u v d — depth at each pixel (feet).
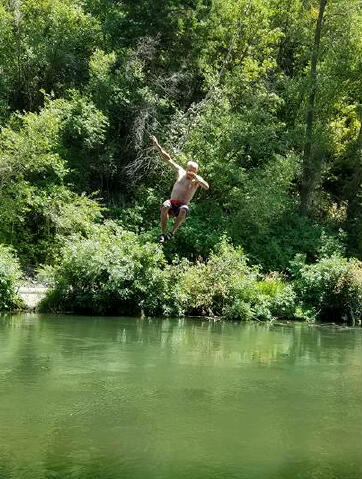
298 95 82.79
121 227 65.62
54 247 61.93
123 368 30.55
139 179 75.41
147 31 79.46
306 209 81.10
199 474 16.71
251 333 46.24
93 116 69.00
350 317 58.85
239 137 73.36
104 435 19.95
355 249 75.51
